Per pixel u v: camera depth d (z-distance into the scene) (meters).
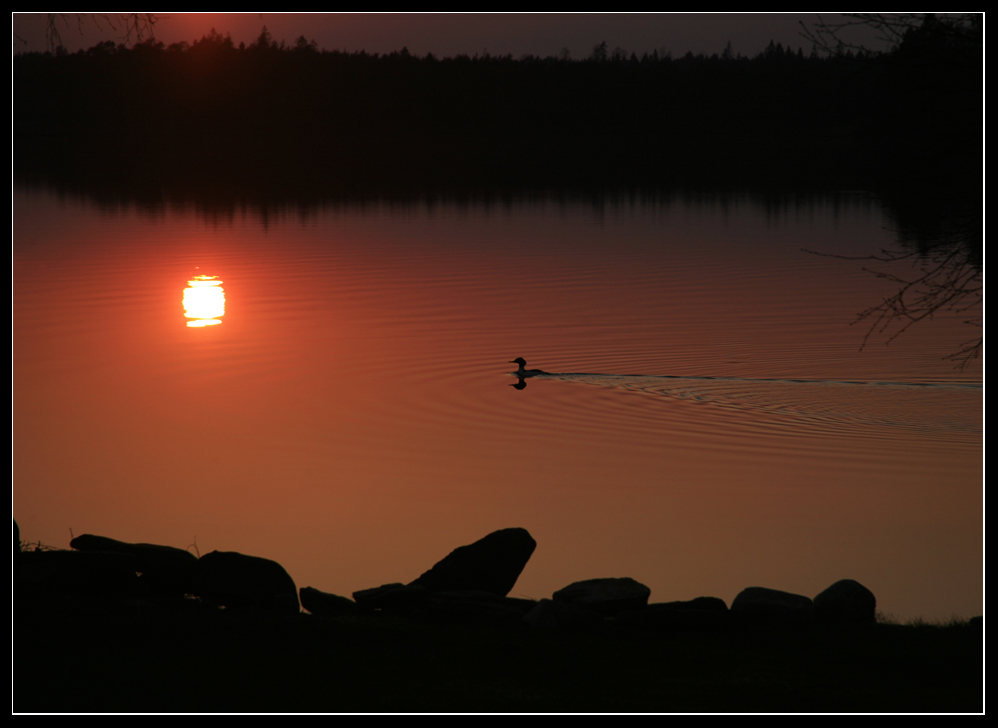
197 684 39.75
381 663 43.06
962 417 90.94
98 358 115.69
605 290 154.25
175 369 111.50
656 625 49.66
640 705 38.47
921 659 44.09
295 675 41.22
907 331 122.00
